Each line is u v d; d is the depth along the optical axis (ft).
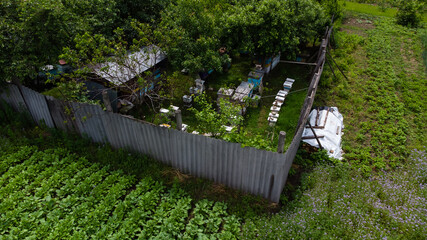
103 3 44.14
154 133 29.53
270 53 49.65
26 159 32.60
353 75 51.90
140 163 31.27
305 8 49.01
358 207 25.96
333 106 43.65
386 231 24.21
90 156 32.48
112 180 29.14
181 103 44.52
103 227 24.34
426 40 64.44
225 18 45.85
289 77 52.75
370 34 70.54
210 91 47.91
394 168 32.30
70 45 37.60
